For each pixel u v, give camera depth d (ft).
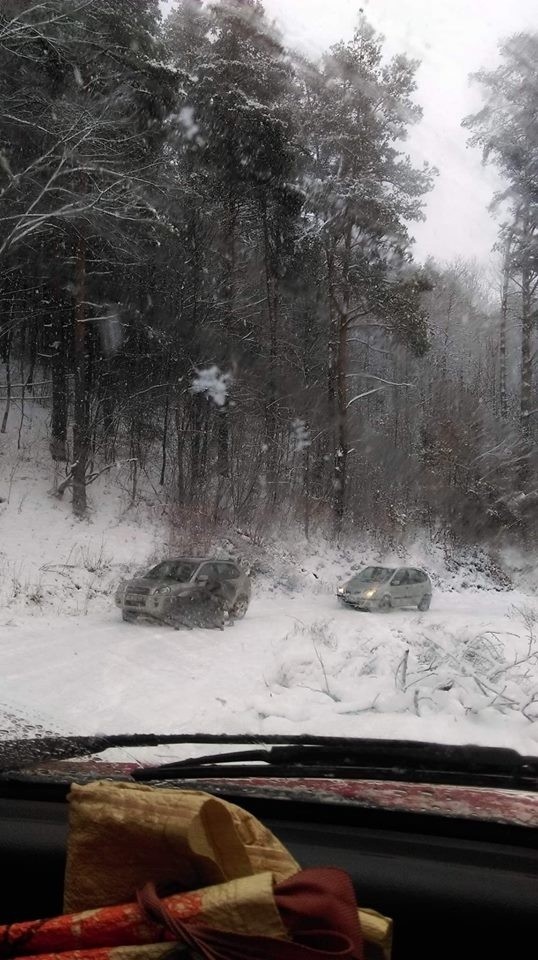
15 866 7.98
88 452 87.76
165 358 96.89
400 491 120.16
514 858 8.30
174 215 90.94
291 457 104.78
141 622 50.78
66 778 10.28
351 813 9.29
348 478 112.16
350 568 95.35
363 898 7.41
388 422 134.41
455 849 8.54
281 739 11.71
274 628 51.31
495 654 29.91
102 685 25.85
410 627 51.31
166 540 80.74
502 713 22.34
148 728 18.88
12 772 10.57
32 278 91.56
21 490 81.82
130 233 81.51
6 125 68.85
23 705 20.24
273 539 92.32
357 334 130.21
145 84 72.13
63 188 68.49
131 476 92.53
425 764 10.77
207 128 91.91
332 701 23.94
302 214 102.63
